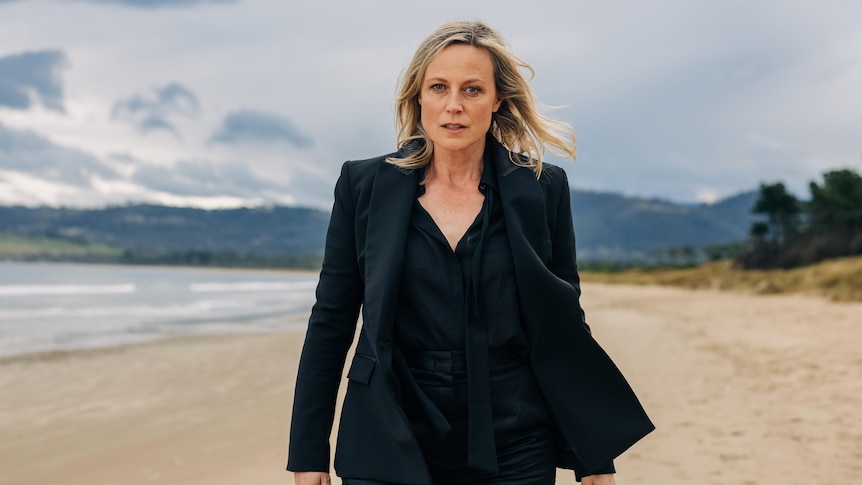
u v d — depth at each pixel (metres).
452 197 1.91
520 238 1.84
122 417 7.34
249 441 6.07
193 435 6.38
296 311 29.16
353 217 1.96
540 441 1.91
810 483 4.50
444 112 1.83
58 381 9.92
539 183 1.94
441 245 1.84
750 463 4.96
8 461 5.62
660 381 8.66
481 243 1.84
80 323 21.83
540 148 2.09
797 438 5.55
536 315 1.84
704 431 5.93
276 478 4.91
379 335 1.78
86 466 5.45
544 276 1.83
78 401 8.34
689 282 54.94
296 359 12.11
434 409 1.80
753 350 11.30
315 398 1.95
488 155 1.96
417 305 1.83
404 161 1.91
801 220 58.62
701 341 13.27
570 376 1.90
